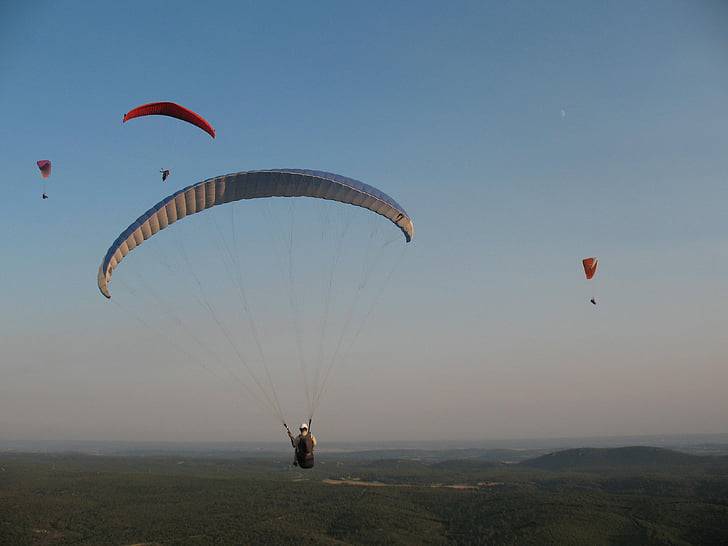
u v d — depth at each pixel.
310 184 24.05
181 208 23.83
